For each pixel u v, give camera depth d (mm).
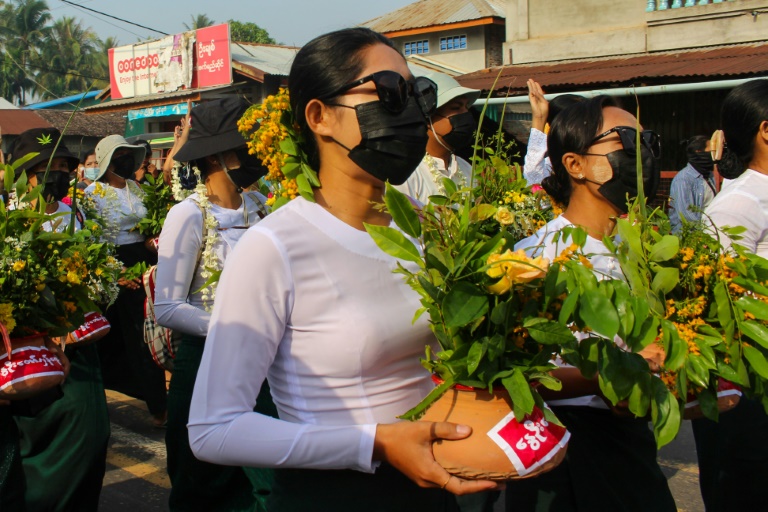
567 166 2502
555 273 1664
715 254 2137
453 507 2041
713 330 2027
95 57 48844
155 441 5281
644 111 11344
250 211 3512
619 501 2324
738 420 2822
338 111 1805
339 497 1804
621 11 12281
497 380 1705
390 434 1675
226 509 3283
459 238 1675
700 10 11352
